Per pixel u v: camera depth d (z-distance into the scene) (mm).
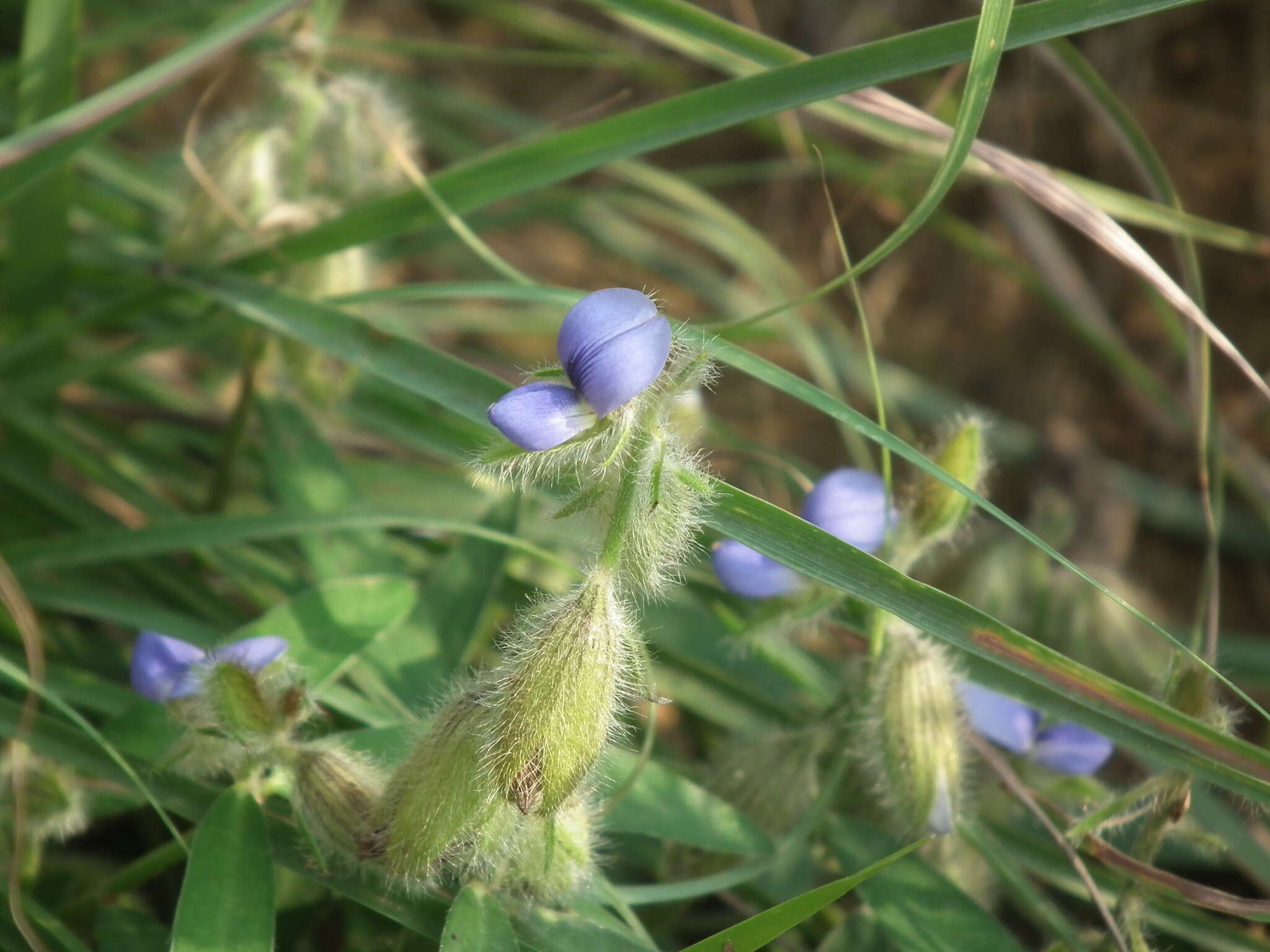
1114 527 322
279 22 245
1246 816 225
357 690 206
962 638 175
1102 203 241
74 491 242
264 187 225
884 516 188
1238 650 283
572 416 152
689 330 190
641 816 190
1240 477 305
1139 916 183
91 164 284
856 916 197
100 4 306
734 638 207
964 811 199
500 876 166
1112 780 247
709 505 173
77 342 284
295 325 218
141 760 183
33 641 174
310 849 174
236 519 218
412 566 246
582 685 155
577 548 255
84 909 187
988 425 196
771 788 200
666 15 217
